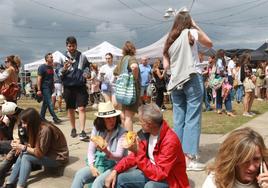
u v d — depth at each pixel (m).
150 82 12.66
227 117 9.68
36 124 5.46
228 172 2.59
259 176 2.56
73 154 6.36
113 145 4.66
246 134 2.56
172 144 3.85
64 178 5.73
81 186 4.73
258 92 16.52
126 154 4.69
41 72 9.29
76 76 7.20
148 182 3.96
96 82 15.44
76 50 7.29
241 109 11.56
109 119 4.64
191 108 4.91
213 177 2.76
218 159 2.66
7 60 8.46
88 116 10.93
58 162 5.68
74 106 7.43
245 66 11.79
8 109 6.18
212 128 7.82
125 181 4.18
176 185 3.95
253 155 2.49
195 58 4.92
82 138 7.28
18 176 5.49
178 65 4.88
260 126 7.95
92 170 4.72
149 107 3.95
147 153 4.04
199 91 4.87
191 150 4.94
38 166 6.05
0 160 6.24
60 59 7.37
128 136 4.09
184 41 4.84
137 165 4.03
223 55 10.40
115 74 6.59
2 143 6.13
